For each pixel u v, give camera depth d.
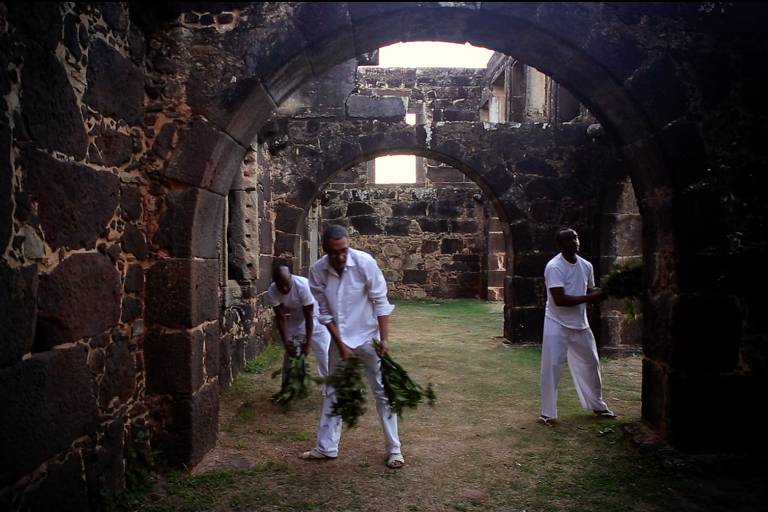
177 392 3.38
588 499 3.10
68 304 2.55
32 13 2.27
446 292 15.52
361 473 3.47
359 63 10.16
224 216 5.54
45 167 2.38
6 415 2.08
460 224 15.55
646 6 3.50
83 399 2.68
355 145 8.73
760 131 3.55
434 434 4.23
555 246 8.29
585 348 4.48
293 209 8.83
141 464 3.26
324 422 3.68
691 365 3.54
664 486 3.23
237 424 4.41
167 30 3.39
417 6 3.35
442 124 8.41
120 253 3.10
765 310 3.54
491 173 8.30
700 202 3.54
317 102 8.77
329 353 3.71
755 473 3.38
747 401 3.54
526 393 5.47
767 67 3.54
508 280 8.56
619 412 4.73
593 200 8.25
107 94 2.93
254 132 3.80
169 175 3.36
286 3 3.41
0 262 2.07
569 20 3.48
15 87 2.17
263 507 2.99
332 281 3.53
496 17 3.44
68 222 2.56
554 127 8.31
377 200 15.56
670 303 3.63
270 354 7.38
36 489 2.31
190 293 3.37
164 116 3.39
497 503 3.07
